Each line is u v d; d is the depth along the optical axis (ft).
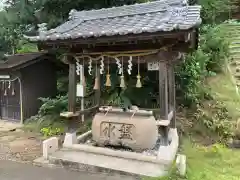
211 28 38.65
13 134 25.45
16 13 31.50
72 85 18.98
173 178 13.78
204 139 21.68
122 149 17.90
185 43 15.21
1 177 15.02
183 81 27.02
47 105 28.27
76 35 15.52
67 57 18.57
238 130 20.26
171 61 16.85
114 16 19.75
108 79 18.52
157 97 26.78
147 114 17.52
